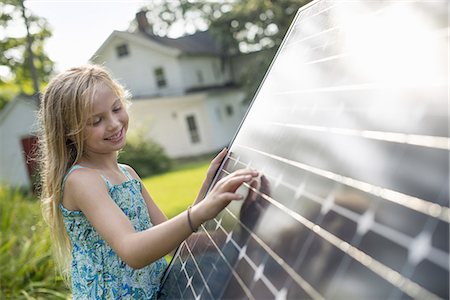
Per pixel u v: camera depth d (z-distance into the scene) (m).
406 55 0.96
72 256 1.91
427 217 0.66
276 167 1.27
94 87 1.77
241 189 1.42
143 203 2.04
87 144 1.84
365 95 1.02
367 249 0.74
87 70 1.85
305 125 1.23
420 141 0.76
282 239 1.01
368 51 1.12
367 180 0.84
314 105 1.25
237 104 29.34
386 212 0.75
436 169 0.69
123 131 1.86
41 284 4.44
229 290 1.12
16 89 26.31
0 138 19.78
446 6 0.94
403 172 0.76
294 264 0.91
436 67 0.85
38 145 2.21
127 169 2.18
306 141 1.17
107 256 1.87
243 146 1.71
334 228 0.85
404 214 0.71
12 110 19.58
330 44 1.38
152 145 19.73
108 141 1.81
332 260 0.80
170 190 12.96
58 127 1.84
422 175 0.71
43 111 1.91
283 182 1.17
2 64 15.58
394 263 0.67
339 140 1.01
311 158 1.09
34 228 5.46
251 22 24.42
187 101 25.20
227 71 30.20
